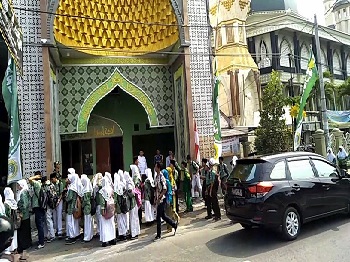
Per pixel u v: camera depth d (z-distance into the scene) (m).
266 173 6.65
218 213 8.99
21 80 10.05
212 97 12.47
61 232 8.66
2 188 11.43
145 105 13.91
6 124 12.23
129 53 13.72
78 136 14.65
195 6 12.62
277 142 17.47
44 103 10.22
